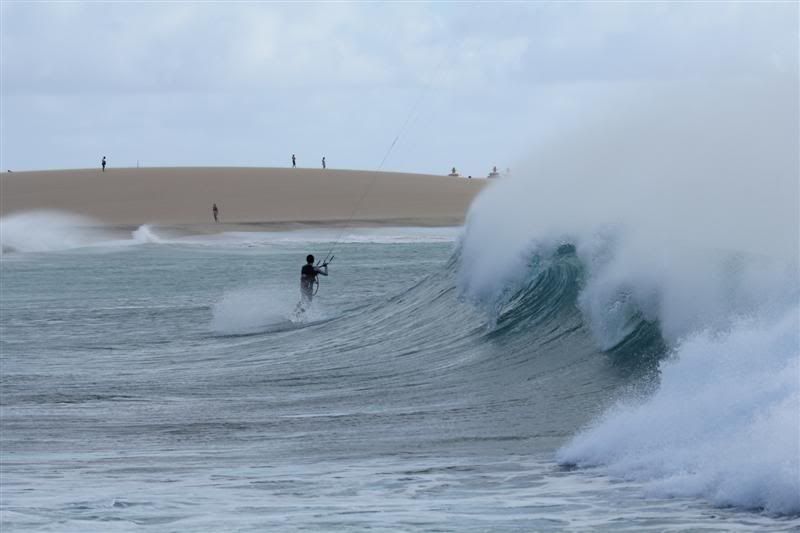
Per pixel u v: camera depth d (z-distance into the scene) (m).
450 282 79.62
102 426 49.00
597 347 56.56
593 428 39.59
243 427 47.72
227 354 73.38
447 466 37.62
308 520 30.39
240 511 31.70
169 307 108.12
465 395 53.25
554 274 65.00
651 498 31.06
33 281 149.25
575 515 29.86
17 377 64.81
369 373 62.31
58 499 33.78
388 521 30.06
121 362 71.00
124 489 35.41
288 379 61.75
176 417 50.88
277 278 145.88
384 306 84.69
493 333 66.38
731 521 28.14
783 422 31.70
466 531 28.80
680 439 34.69
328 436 44.84
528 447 40.28
